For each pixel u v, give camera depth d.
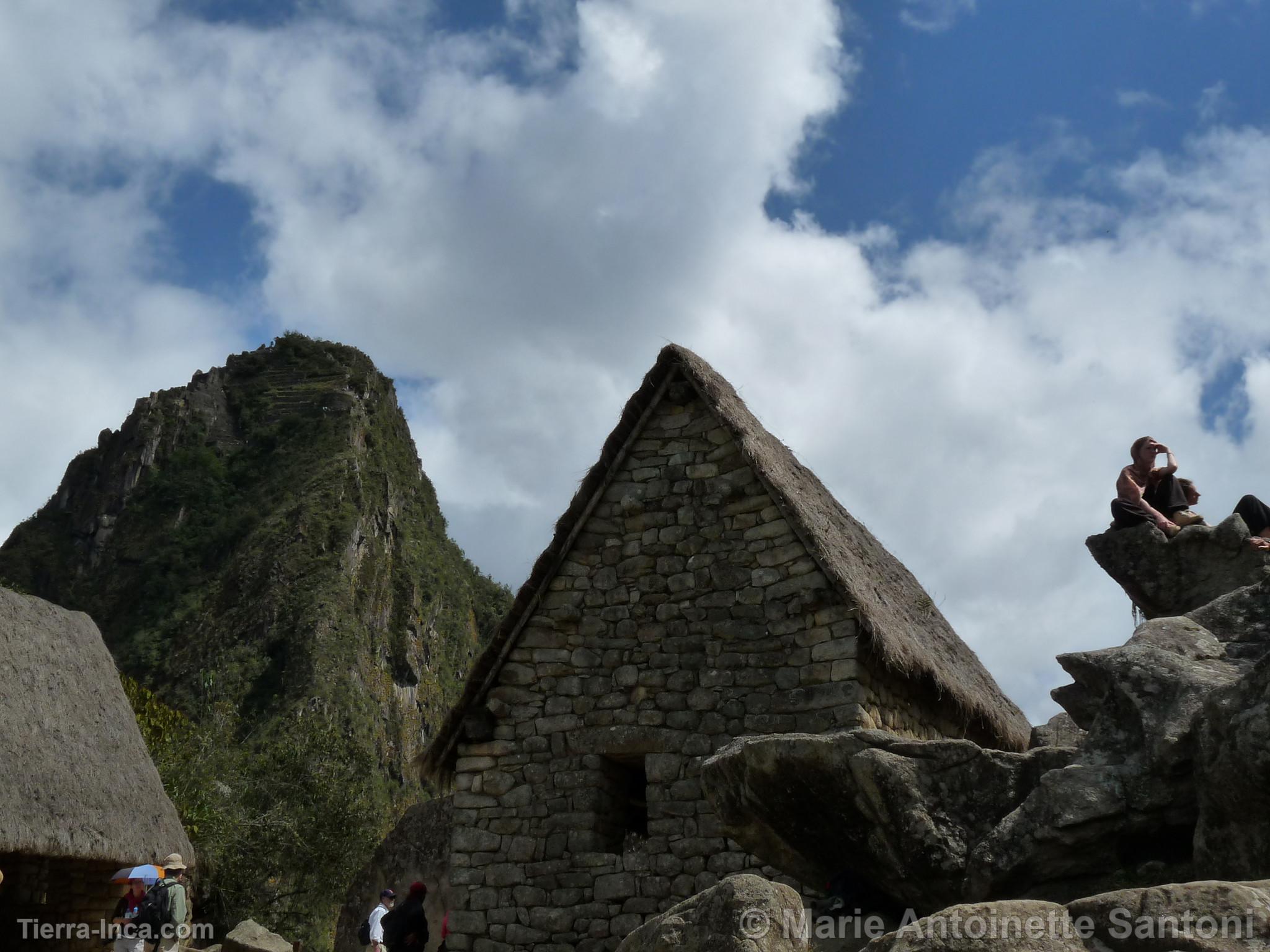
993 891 5.79
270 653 111.69
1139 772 5.73
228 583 125.94
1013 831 5.82
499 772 11.93
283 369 166.62
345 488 138.88
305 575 122.56
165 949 11.02
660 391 12.74
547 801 11.64
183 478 147.00
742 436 12.02
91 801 14.04
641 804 12.84
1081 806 5.68
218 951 14.37
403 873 15.88
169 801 15.78
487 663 12.30
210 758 31.16
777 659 11.29
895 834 6.23
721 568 11.85
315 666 106.50
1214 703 5.36
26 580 140.88
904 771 6.28
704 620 11.74
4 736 13.61
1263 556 8.46
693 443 12.51
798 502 11.79
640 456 12.70
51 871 14.63
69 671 15.76
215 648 113.00
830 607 11.18
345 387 161.62
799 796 6.75
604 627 12.13
